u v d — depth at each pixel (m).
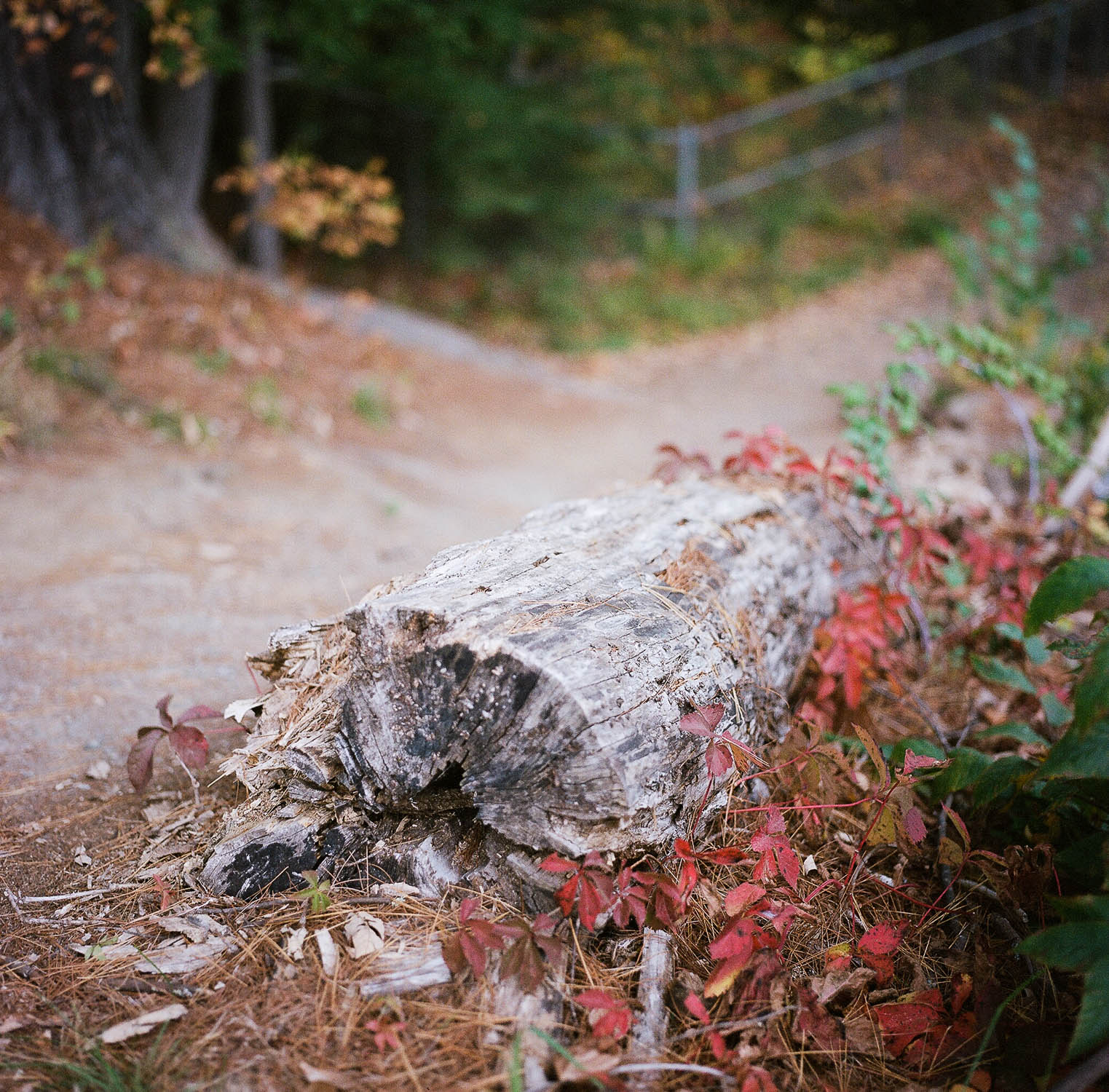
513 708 1.89
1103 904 1.64
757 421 7.80
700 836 2.15
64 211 6.98
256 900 2.09
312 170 8.80
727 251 12.34
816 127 13.51
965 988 1.90
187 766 2.17
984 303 8.92
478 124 10.62
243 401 6.03
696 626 2.26
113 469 4.81
